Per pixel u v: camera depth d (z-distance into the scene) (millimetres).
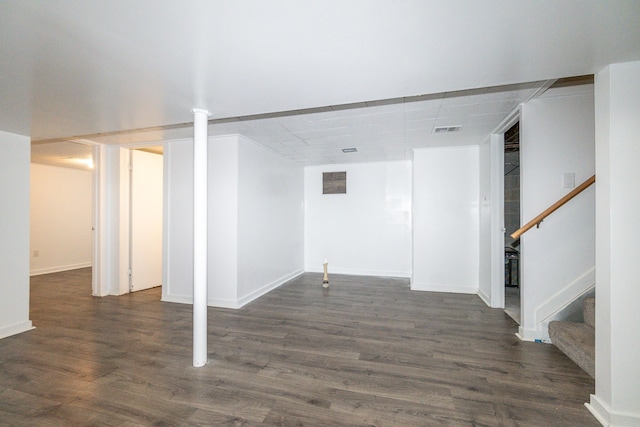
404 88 2148
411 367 2398
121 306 4062
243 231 4164
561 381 2188
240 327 3275
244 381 2199
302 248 6422
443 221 4828
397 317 3602
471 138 4227
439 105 2936
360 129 3734
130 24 1410
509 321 3459
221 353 2650
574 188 2824
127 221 4762
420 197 4922
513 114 3189
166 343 2859
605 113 1788
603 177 1802
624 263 1725
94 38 1533
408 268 5953
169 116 2750
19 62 1772
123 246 4699
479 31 1465
